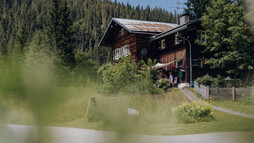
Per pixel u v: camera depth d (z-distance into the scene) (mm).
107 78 22641
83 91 8828
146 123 9180
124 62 23500
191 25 25938
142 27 32625
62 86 2252
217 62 24500
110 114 3953
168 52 29469
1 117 2053
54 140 2096
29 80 2068
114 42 38344
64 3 53656
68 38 51844
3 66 2070
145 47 32000
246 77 22562
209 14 24359
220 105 15914
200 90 19984
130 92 17828
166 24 37562
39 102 2072
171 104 13328
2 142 2037
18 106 2043
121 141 2965
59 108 2143
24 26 64750
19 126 2244
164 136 6520
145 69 23656
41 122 2068
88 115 10133
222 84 21828
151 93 18703
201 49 26844
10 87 1999
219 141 3945
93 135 5043
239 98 16906
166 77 28406
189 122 10484
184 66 26219
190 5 44750
